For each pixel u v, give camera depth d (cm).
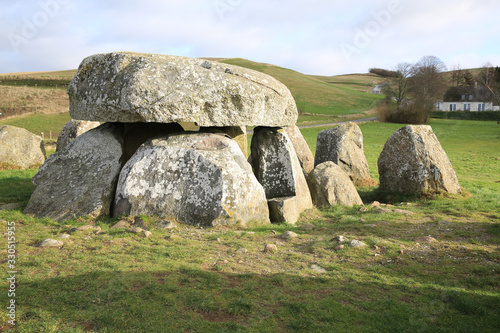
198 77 975
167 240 754
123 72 972
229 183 898
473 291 532
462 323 449
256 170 1171
